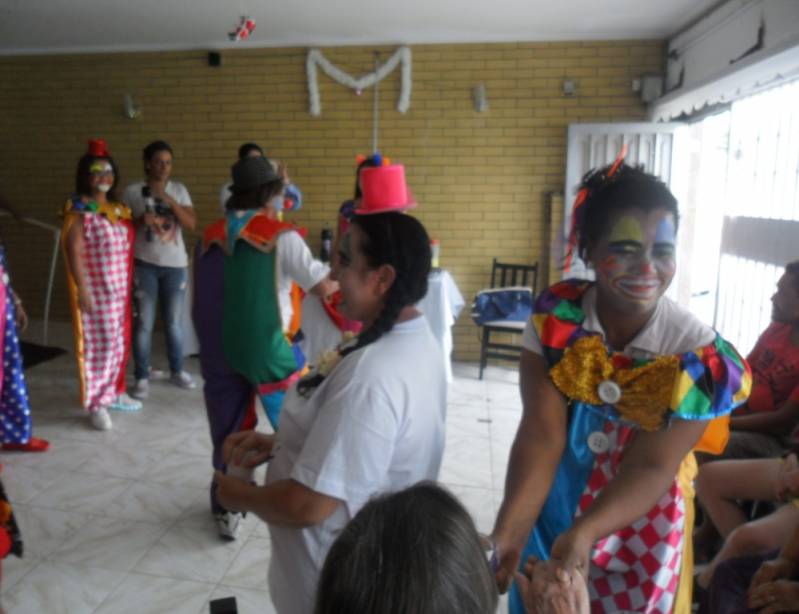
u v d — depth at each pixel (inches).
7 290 94.6
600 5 157.1
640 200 36.4
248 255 85.1
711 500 85.5
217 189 207.5
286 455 46.2
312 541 42.4
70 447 127.9
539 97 191.3
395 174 60.6
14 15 169.3
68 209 130.6
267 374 86.9
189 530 99.0
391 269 42.8
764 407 95.3
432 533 21.1
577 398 40.1
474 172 196.7
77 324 132.8
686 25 168.9
